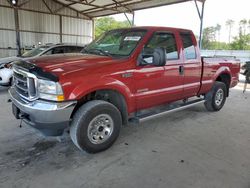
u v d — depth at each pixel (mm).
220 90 5344
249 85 9961
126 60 3350
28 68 2924
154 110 4105
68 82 2775
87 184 2559
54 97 2740
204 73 4707
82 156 3156
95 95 3307
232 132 4180
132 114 3701
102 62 3209
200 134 4047
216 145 3609
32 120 2879
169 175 2756
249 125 4582
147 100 3695
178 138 3848
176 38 4051
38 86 2807
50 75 2730
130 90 3396
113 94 3373
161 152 3330
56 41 19188
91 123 3086
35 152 3227
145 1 14914
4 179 2592
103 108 3141
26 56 7727
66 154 3197
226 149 3475
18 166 2863
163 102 4070
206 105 5316
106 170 2838
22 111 3018
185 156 3229
